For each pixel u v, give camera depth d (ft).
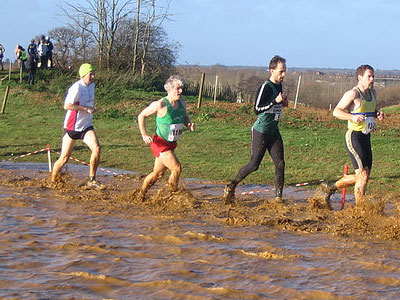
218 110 80.59
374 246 21.29
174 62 144.25
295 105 86.94
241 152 53.83
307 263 18.72
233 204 30.04
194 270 17.60
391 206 30.48
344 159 49.62
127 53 135.95
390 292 16.12
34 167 45.75
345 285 16.61
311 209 29.19
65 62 127.65
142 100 91.91
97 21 128.36
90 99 33.58
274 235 22.70
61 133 66.74
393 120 75.20
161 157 28.71
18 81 107.04
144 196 29.66
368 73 28.19
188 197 28.66
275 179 30.50
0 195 30.04
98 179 39.40
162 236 21.81
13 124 73.36
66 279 16.47
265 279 16.92
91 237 21.34
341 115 27.71
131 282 16.34
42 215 25.16
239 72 249.96
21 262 17.99
